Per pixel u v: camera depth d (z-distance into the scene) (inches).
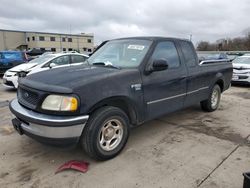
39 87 129.5
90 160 142.5
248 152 153.6
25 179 124.4
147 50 164.7
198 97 212.2
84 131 131.4
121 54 172.7
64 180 123.6
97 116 132.0
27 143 164.4
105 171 131.4
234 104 281.1
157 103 166.7
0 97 325.1
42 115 125.4
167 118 221.6
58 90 123.6
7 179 124.3
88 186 118.9
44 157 146.1
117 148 145.4
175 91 180.5
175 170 132.4
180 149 157.2
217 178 125.3
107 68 156.1
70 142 127.0
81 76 136.2
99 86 132.6
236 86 434.3
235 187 118.1
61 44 2967.5
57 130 121.8
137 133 184.4
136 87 149.9
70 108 122.6
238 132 187.9
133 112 153.3
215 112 243.0
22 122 136.9
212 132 187.6
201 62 215.6
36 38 2783.0
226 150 156.2
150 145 163.0
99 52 192.4
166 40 181.2
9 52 574.6
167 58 177.3
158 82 164.1
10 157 146.0
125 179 124.3
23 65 388.2
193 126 200.8
